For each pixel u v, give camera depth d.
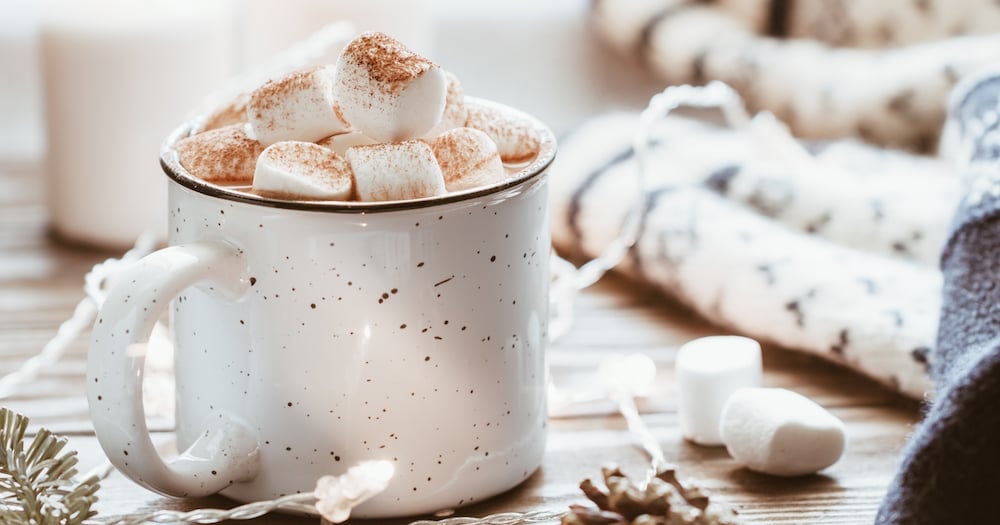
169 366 0.62
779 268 0.63
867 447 0.58
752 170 0.73
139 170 0.73
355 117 0.52
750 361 0.58
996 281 0.56
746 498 0.55
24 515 0.50
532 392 0.54
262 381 0.52
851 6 0.93
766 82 0.88
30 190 0.81
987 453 0.50
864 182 0.73
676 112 0.93
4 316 0.67
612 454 0.58
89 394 0.50
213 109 0.56
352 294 0.51
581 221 0.71
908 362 0.59
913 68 0.81
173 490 0.51
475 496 0.54
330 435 0.52
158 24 0.71
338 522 0.51
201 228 0.52
